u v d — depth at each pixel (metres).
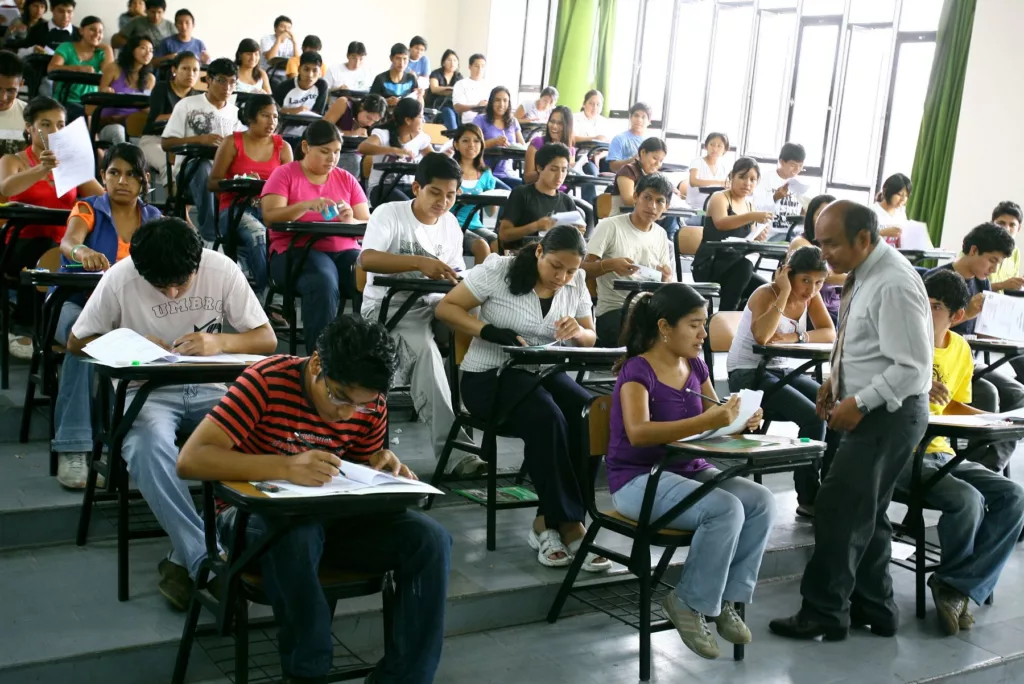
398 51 8.61
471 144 5.36
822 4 8.91
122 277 2.57
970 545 3.11
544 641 2.77
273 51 9.77
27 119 3.84
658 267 4.50
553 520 3.00
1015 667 2.97
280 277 3.97
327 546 2.08
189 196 5.16
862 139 8.77
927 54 8.23
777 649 2.88
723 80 9.95
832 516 2.88
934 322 3.36
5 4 8.52
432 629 2.02
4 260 3.50
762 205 6.18
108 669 2.21
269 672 2.32
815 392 3.72
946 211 7.73
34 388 3.29
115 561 2.70
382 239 3.59
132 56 6.61
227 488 1.85
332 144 4.03
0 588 2.48
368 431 2.15
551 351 2.92
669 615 2.62
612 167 7.50
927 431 3.05
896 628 3.10
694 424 2.54
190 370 2.23
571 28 10.88
